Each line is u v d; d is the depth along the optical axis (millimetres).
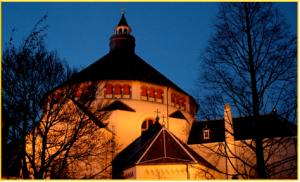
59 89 27828
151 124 50344
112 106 48406
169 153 37156
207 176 34688
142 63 59781
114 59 58344
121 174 39438
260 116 20516
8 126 23875
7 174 25891
